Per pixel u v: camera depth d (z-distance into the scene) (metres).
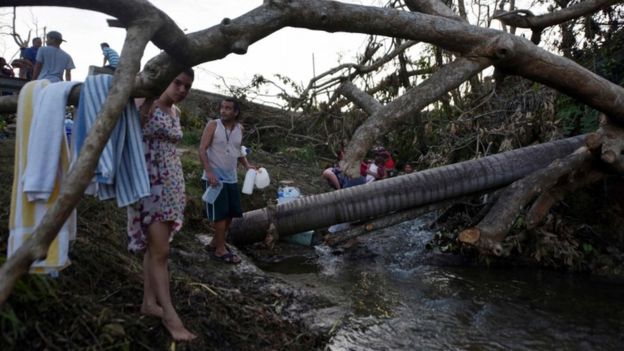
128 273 3.54
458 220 6.95
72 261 3.26
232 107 4.91
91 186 2.67
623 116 4.12
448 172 5.57
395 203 5.61
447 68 3.16
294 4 2.75
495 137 7.97
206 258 4.94
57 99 2.45
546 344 3.91
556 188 4.57
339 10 2.86
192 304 3.47
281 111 12.73
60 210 1.99
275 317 3.85
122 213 4.73
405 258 6.42
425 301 4.83
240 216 5.16
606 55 6.99
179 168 3.05
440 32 3.07
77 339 2.56
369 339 3.91
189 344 2.90
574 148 5.79
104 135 2.10
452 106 9.87
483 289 5.25
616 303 4.86
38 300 2.59
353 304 4.65
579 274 5.85
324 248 6.81
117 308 3.03
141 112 2.75
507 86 8.29
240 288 4.48
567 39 7.70
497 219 4.18
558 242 5.94
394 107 3.00
